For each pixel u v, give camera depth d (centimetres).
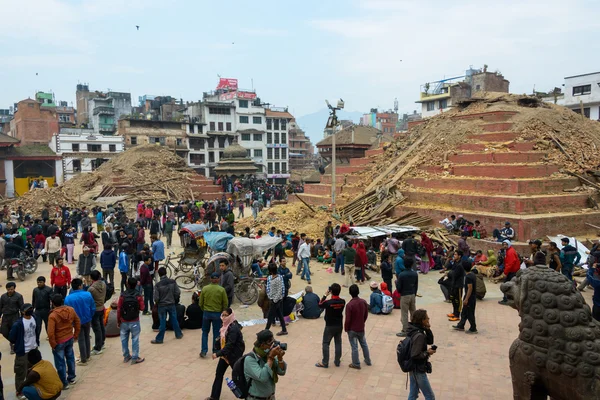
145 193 4153
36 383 779
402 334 1147
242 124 8081
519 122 2753
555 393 628
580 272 1666
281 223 2617
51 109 6594
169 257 1759
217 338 1008
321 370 966
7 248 1878
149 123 7012
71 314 923
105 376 964
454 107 3562
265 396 672
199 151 7462
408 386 895
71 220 2895
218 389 837
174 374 969
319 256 2102
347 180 3388
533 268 673
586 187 2308
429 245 1862
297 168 9831
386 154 3384
